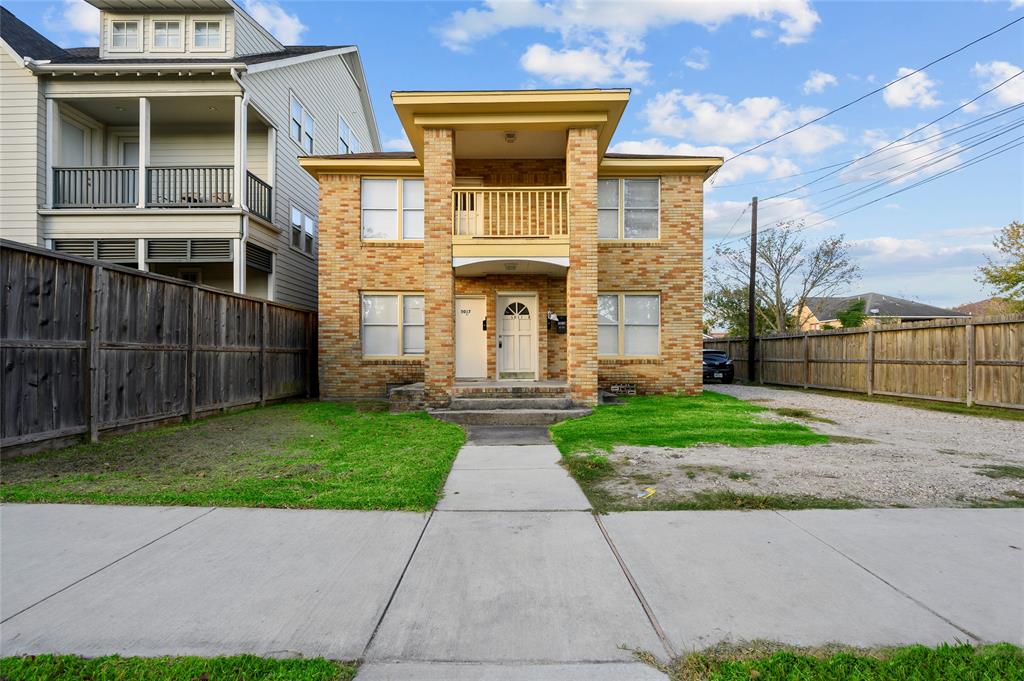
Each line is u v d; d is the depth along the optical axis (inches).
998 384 426.0
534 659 99.6
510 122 423.5
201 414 382.9
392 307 545.3
